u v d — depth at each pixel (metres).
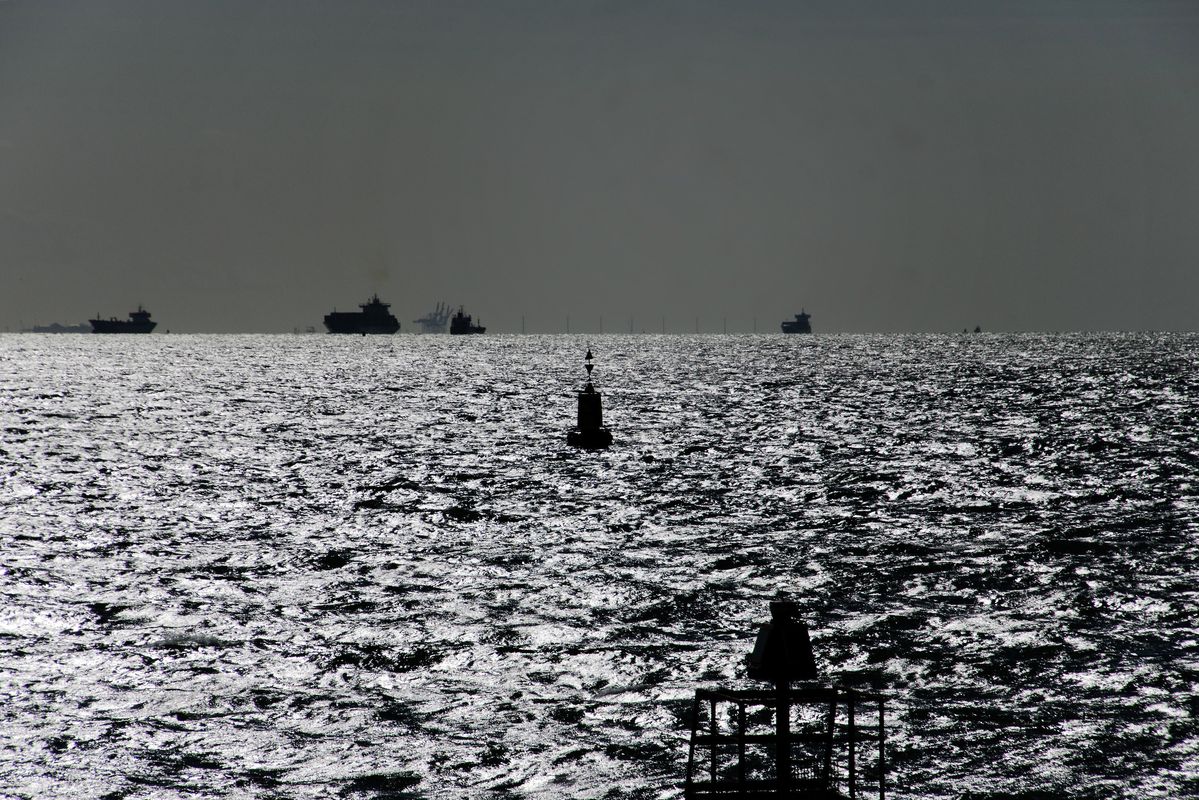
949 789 82.31
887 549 166.00
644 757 89.44
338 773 86.50
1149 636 118.69
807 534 179.75
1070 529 179.38
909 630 123.50
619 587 143.38
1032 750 89.00
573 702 101.75
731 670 110.25
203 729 94.81
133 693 103.31
